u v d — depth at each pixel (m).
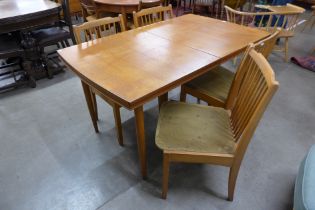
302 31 4.02
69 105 2.19
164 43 1.56
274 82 0.91
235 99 1.37
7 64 2.77
